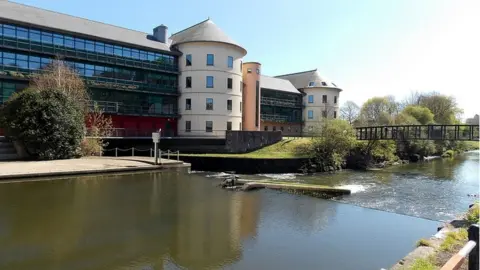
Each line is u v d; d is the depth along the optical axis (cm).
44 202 1220
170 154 2797
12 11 3105
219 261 809
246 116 4619
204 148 3409
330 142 3334
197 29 4291
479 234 432
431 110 6425
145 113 3881
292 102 5966
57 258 773
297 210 1421
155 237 941
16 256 775
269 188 1941
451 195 2003
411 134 4056
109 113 3547
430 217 1438
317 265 826
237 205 1435
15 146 2189
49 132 2148
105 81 3612
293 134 5978
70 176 1667
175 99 4247
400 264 658
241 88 4469
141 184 1647
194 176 2069
